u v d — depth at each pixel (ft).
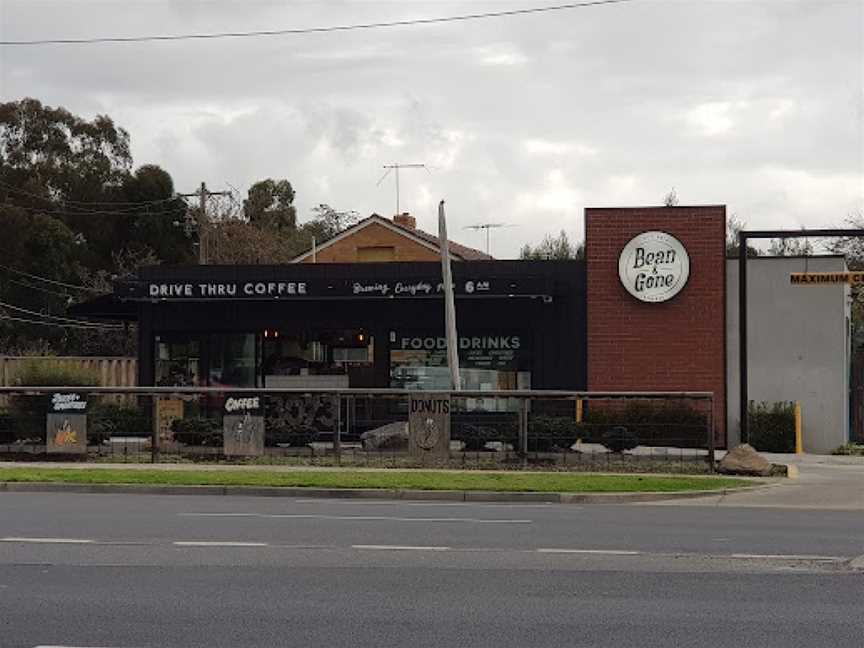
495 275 87.45
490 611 28.81
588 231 88.33
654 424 71.00
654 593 31.45
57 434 74.33
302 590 31.48
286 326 90.84
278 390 73.61
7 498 57.00
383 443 72.79
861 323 115.96
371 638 25.72
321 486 59.93
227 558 36.88
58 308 173.17
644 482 62.08
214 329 91.45
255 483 60.49
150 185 186.70
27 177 178.91
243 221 209.97
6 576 33.47
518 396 71.51
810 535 43.93
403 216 154.51
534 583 32.86
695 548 40.06
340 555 37.73
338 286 87.97
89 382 88.02
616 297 87.92
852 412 98.58
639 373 87.51
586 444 71.46
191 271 90.07
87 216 183.42
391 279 87.25
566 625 27.22
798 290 87.25
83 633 26.14
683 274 87.15
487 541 41.45
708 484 62.13
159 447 74.13
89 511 50.29
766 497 59.36
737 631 26.71
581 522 47.96
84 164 185.37
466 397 71.97
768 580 33.65
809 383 86.89
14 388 74.49
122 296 89.51
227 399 73.77
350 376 90.33
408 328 89.76
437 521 47.67
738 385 87.76
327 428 73.15
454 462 71.56
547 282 85.46
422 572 34.60
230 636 25.88
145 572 34.22
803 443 86.63
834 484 64.23
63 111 185.37
